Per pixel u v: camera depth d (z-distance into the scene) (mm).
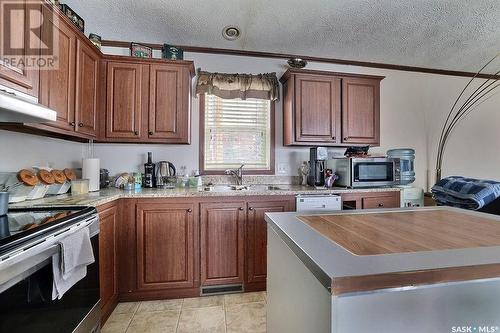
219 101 2852
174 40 2625
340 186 2664
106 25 2354
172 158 2719
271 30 2447
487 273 652
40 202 1603
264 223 2273
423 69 3359
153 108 2355
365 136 2797
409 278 609
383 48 2824
